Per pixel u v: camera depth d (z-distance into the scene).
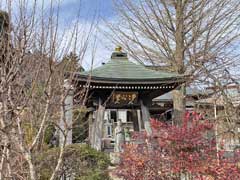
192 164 7.10
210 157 7.29
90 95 13.27
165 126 7.84
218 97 12.66
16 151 4.55
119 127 16.38
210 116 12.00
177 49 17.73
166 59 18.25
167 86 14.44
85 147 9.85
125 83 13.84
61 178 8.66
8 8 4.84
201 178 7.05
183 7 17.73
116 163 10.38
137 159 7.54
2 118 4.28
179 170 7.12
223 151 7.64
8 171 4.62
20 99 4.52
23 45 4.49
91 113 15.55
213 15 17.55
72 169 9.02
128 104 14.84
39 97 4.72
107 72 14.12
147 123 14.70
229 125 11.48
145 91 14.77
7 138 4.43
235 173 7.08
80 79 8.67
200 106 14.70
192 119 8.33
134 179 7.50
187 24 17.83
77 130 14.02
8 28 4.75
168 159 7.32
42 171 7.24
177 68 17.45
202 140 7.46
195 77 16.02
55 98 4.79
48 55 4.78
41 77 4.79
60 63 4.93
